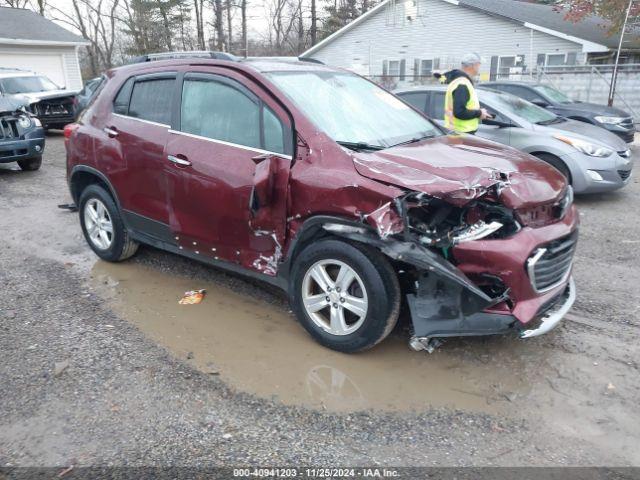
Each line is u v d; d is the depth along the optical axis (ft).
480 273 10.31
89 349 12.07
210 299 14.67
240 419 9.75
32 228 21.20
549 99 40.04
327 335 11.79
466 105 20.76
